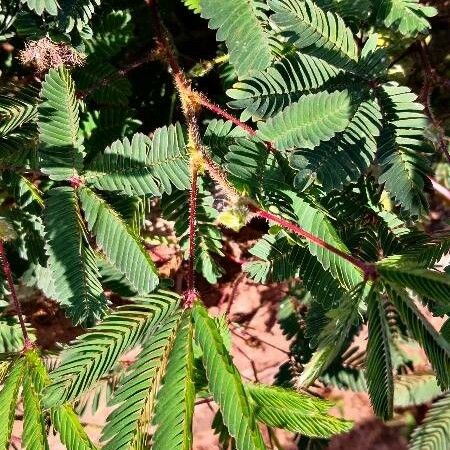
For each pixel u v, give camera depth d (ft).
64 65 0.86
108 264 0.97
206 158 0.78
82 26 0.86
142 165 0.80
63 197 0.79
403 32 0.80
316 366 0.70
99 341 0.66
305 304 1.14
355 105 0.75
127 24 0.99
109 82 0.99
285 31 0.71
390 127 0.78
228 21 0.73
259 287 1.35
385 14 0.80
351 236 0.92
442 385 0.67
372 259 0.92
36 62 0.88
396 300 0.67
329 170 0.73
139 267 0.77
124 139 0.80
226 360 0.61
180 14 1.22
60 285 0.79
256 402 0.77
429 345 0.65
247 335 1.33
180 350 0.62
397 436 1.35
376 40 0.74
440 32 1.20
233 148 0.81
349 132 0.75
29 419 0.65
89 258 0.81
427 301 0.85
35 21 0.87
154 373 0.63
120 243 0.77
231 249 1.30
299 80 0.75
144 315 0.68
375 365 0.67
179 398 0.59
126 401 0.63
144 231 1.21
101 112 1.04
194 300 0.66
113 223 0.78
